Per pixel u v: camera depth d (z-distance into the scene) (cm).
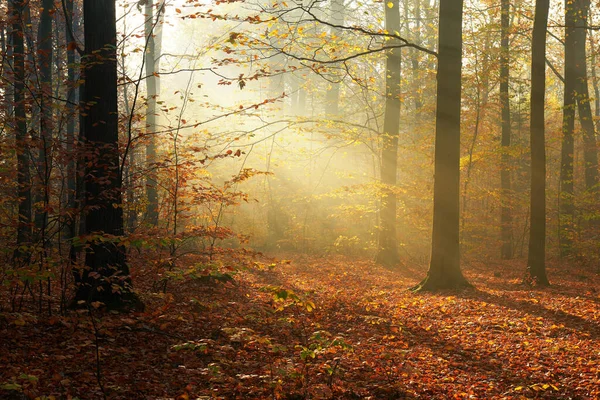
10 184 1117
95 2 916
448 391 674
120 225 920
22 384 573
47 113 1018
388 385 680
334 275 1792
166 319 888
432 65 2450
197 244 2053
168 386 641
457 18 1372
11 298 820
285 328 934
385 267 2058
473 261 2475
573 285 1584
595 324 984
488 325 1002
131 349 748
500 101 2388
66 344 726
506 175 2614
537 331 957
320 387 650
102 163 906
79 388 598
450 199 1398
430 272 1427
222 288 1292
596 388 664
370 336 935
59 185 1470
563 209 2458
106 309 882
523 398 639
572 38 2305
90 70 918
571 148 2403
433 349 864
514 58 2361
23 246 809
